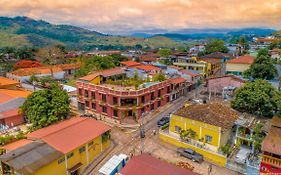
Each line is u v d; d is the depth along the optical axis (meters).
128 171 30.00
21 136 41.44
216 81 66.19
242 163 36.06
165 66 88.12
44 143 35.38
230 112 44.22
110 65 90.31
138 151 43.09
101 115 58.66
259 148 37.78
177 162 39.16
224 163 37.81
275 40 150.12
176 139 44.12
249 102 46.72
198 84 84.31
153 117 58.44
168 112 61.38
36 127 44.66
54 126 42.25
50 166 32.09
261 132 38.91
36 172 30.03
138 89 55.47
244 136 40.12
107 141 44.22
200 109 44.97
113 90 54.25
